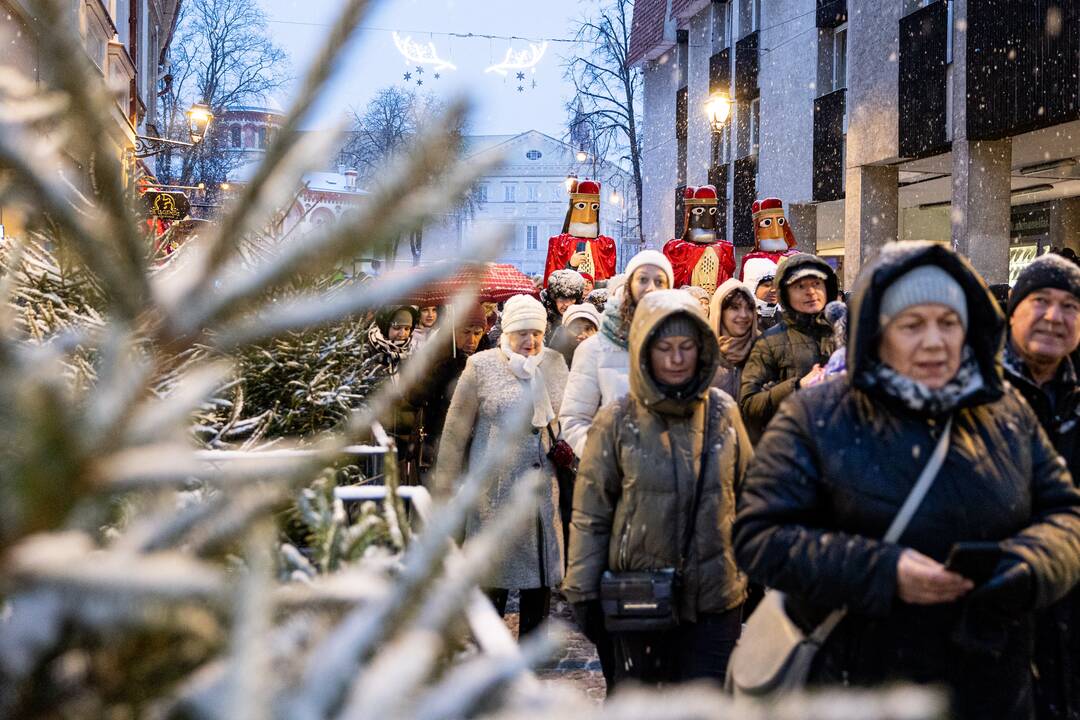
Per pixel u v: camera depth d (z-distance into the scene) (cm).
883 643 214
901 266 215
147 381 47
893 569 202
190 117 1891
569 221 1320
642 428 335
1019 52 1372
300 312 51
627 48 3441
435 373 572
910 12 1658
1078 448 302
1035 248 2156
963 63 1491
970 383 216
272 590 66
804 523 225
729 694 239
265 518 58
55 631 50
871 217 1797
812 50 2164
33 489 41
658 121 3297
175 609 47
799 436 229
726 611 329
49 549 42
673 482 328
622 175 4219
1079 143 1537
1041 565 205
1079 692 269
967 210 1496
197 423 251
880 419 221
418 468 581
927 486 215
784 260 530
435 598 61
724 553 328
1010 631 216
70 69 46
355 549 140
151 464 44
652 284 451
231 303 50
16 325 240
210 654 60
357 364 439
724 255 1248
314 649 67
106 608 42
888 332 219
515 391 493
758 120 2544
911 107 1622
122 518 74
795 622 227
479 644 124
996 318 218
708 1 2761
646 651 329
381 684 55
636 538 329
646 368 329
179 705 53
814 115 2116
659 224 3281
